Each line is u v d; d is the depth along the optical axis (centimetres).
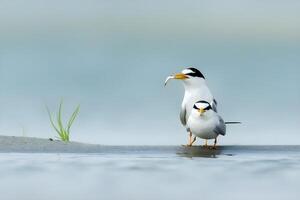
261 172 1155
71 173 1138
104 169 1177
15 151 1370
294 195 984
